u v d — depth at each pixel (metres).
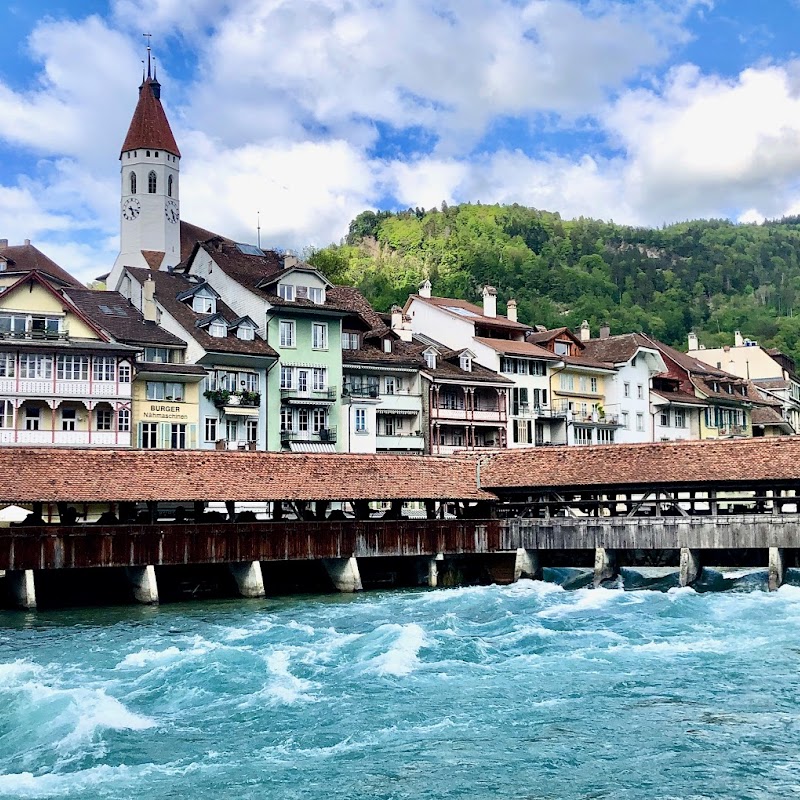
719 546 44.41
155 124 101.12
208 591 45.41
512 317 86.38
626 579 48.97
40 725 22.23
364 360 66.75
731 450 45.75
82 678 26.62
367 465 47.81
